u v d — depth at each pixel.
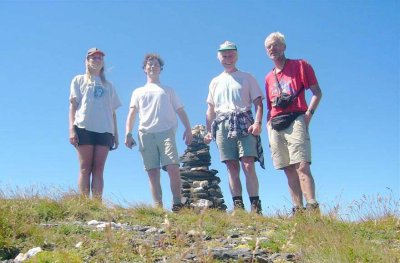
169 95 5.25
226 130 4.82
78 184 4.77
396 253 3.20
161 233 3.55
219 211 4.49
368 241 3.42
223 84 4.93
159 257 2.99
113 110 5.18
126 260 2.96
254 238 3.47
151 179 5.03
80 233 3.49
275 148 4.57
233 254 3.07
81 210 4.09
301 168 4.34
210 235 3.62
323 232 3.48
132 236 3.41
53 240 3.29
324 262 2.97
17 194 4.26
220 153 4.88
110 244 3.13
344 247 3.12
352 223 4.10
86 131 4.79
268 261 3.04
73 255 2.95
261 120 4.85
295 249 3.26
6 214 3.47
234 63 4.99
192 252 3.00
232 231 3.77
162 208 4.49
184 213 4.46
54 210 3.97
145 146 5.04
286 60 4.61
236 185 4.84
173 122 5.07
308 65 4.50
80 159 4.80
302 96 4.46
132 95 5.29
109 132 4.93
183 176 7.74
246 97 4.88
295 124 4.41
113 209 4.32
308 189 4.29
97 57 4.98
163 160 4.98
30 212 3.83
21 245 3.21
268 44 4.60
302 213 4.09
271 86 4.62
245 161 4.77
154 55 5.23
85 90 4.88
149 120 5.04
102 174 4.87
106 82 5.09
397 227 4.06
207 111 5.16
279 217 4.43
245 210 4.54
